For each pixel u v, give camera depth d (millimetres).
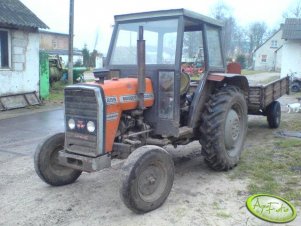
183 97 5117
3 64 11984
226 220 3820
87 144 4172
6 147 6844
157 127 4738
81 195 4520
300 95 15625
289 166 5422
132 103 4434
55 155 4727
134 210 3889
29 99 12570
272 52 56031
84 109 4148
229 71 7086
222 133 5039
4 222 3846
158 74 4668
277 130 8008
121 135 4418
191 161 5859
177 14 4664
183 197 4398
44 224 3787
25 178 5125
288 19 20266
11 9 12719
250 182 4836
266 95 7445
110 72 5031
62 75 17703
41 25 12914
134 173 3773
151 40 4828
